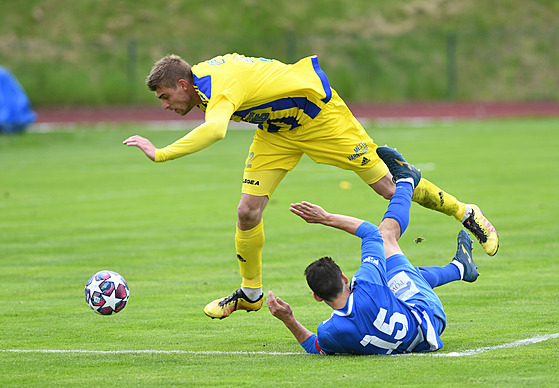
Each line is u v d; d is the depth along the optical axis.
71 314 21.39
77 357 17.03
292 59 124.94
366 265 16.47
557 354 15.99
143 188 50.22
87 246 31.73
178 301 22.88
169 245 31.73
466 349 16.59
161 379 15.09
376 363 15.53
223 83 18.19
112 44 126.00
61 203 44.03
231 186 50.66
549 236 30.95
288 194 45.88
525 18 138.50
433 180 49.53
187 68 18.56
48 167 63.16
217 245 31.61
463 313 20.28
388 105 120.81
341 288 16.00
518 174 51.59
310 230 34.50
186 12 133.00
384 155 18.92
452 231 33.09
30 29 129.12
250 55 126.00
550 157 61.00
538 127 90.56
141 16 131.88
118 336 19.06
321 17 135.25
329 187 49.09
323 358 16.33
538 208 38.00
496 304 21.14
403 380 14.37
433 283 17.92
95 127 97.81
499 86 128.50
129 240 32.91
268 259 28.59
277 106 19.03
